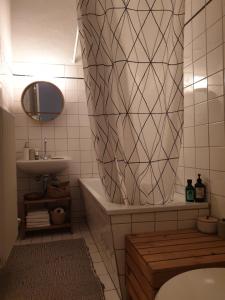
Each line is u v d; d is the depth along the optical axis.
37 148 3.10
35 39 2.88
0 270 1.95
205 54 1.83
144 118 1.71
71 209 3.07
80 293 1.64
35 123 3.10
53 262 2.08
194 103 1.98
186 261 1.26
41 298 1.60
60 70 3.17
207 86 1.82
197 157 1.96
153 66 1.70
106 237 1.82
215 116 1.74
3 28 2.21
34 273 1.91
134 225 1.65
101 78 1.70
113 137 1.71
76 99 3.21
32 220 2.74
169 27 1.71
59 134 3.17
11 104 2.91
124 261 1.63
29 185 3.07
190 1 1.99
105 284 1.76
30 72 3.08
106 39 1.67
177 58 1.77
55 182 2.99
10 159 1.74
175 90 1.77
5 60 2.37
